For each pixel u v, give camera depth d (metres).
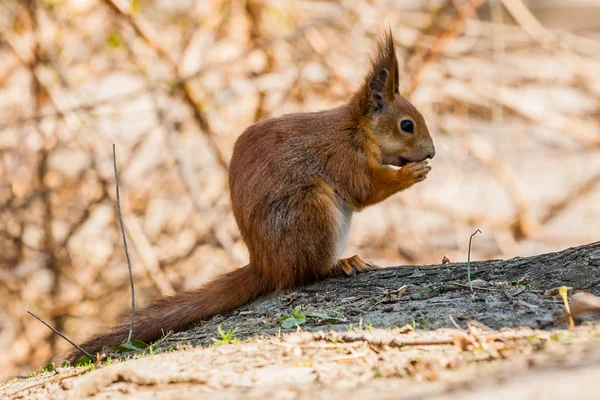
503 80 16.67
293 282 7.71
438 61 16.17
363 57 15.80
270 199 7.72
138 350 7.05
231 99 15.27
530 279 6.88
